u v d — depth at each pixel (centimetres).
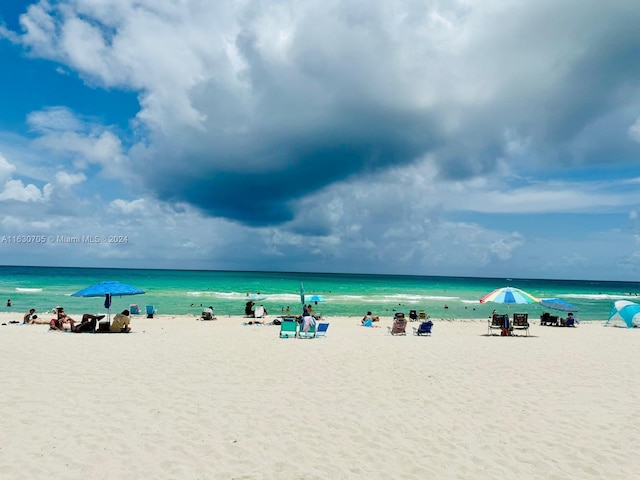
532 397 827
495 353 1324
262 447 566
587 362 1198
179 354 1180
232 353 1216
